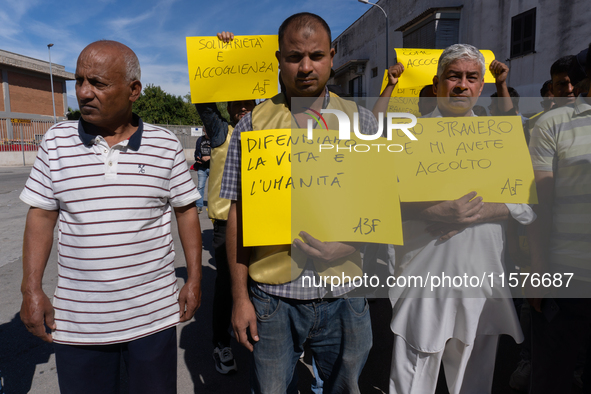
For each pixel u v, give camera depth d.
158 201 1.47
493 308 1.67
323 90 1.41
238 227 1.42
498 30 11.22
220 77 2.08
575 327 1.60
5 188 10.62
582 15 8.80
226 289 2.36
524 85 10.39
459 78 1.57
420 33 13.92
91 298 1.37
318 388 2.07
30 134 23.45
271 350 1.39
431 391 1.64
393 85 2.21
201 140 7.17
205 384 2.31
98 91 1.30
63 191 1.34
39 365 2.47
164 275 1.51
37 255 1.40
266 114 1.37
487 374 1.76
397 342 1.68
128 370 1.51
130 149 1.39
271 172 1.30
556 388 1.66
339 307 1.42
